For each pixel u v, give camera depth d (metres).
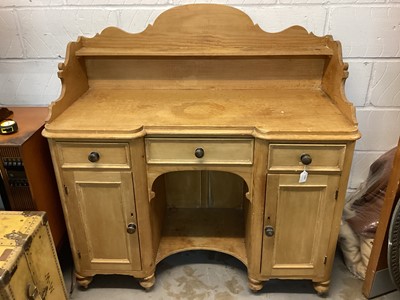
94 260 1.48
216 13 1.43
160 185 1.65
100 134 1.20
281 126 1.19
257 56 1.47
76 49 1.42
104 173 1.29
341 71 1.30
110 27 1.45
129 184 1.30
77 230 1.41
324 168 1.23
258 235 1.38
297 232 1.37
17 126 1.36
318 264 1.43
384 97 1.64
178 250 1.60
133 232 1.38
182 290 1.57
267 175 1.26
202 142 1.24
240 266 1.69
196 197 1.84
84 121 1.25
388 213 1.33
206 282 1.61
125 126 1.21
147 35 1.46
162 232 1.70
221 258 1.74
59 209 1.58
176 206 1.87
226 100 1.43
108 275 1.65
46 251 1.25
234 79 1.54
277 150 1.21
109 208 1.36
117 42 1.47
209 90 1.55
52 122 1.24
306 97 1.45
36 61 1.61
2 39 1.57
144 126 1.22
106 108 1.36
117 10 1.51
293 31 1.44
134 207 1.35
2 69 1.63
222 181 1.79
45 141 1.43
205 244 1.63
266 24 1.52
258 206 1.33
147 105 1.39
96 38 1.46
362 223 1.61
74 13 1.52
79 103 1.41
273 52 1.41
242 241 1.65
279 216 1.34
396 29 1.51
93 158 1.24
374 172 1.73
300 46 1.46
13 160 1.28
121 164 1.27
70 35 1.56
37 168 1.38
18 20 1.53
